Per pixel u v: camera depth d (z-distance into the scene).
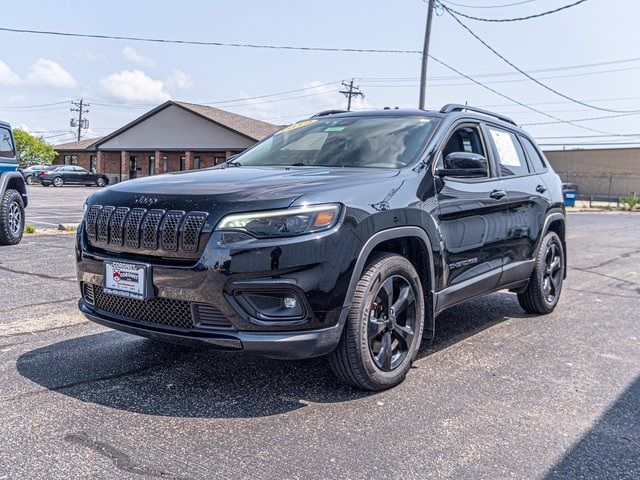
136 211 3.47
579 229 18.33
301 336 3.25
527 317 5.91
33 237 11.09
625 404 3.64
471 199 4.52
